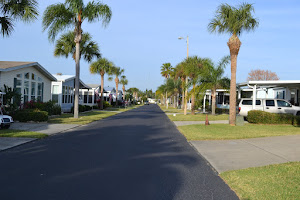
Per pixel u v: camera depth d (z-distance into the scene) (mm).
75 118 22031
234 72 17547
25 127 14961
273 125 17422
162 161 7730
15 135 11555
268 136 12609
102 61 42594
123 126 17328
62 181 5590
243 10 16797
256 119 18078
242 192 5121
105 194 4898
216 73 26594
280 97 28922
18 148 9164
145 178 5980
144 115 30219
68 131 14336
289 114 17875
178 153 9008
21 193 4836
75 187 5230
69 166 6824
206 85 27562
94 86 49562
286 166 6895
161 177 6121
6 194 4777
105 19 21109
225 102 39125
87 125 17812
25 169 6465
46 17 20344
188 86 29375
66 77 31266
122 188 5258
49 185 5316
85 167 6762
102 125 17906
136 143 10711
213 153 9055
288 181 5652
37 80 23688
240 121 17297
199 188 5449
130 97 97125
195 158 8312
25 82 21453
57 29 20781
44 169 6492
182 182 5816
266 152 9039
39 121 17906
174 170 6793
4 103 17625
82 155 8188
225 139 12117
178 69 33812
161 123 20422
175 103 63250
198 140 11891
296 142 10742
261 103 20391
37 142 10516
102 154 8406
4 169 6438
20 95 18781
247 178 5988
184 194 5070
